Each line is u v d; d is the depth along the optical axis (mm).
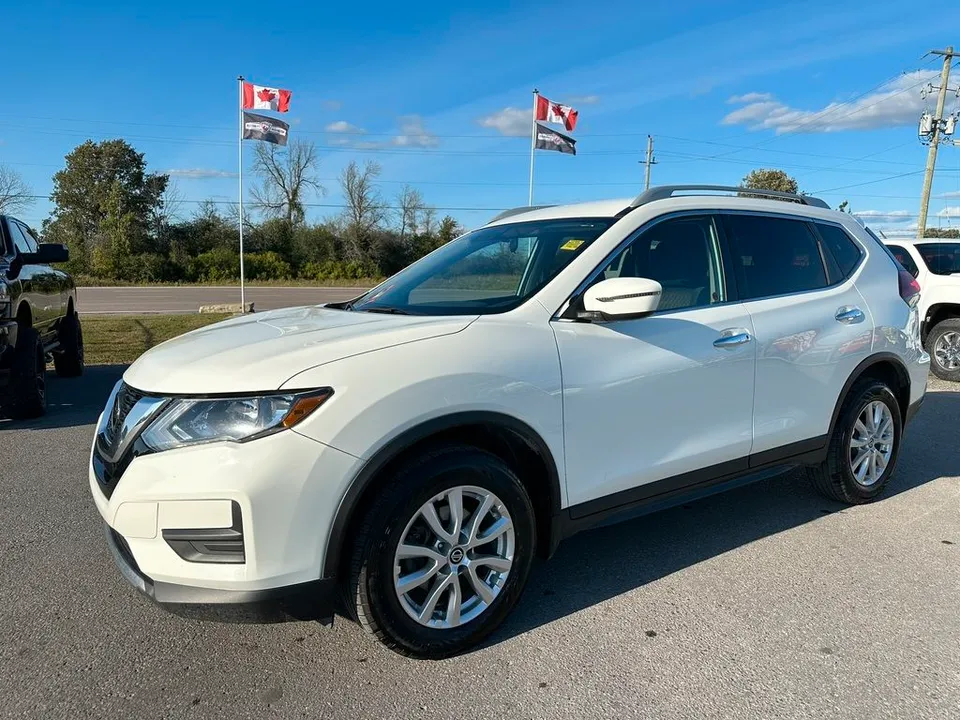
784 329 3605
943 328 8680
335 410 2322
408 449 2539
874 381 4184
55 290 8055
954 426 6270
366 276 58031
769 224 3824
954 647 2734
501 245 3529
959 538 3781
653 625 2906
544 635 2830
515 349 2717
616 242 3164
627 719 2318
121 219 51281
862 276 4168
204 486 2236
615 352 2975
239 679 2539
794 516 4109
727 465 3457
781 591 3195
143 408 2426
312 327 2869
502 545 2750
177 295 32969
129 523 2334
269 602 2303
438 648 2609
